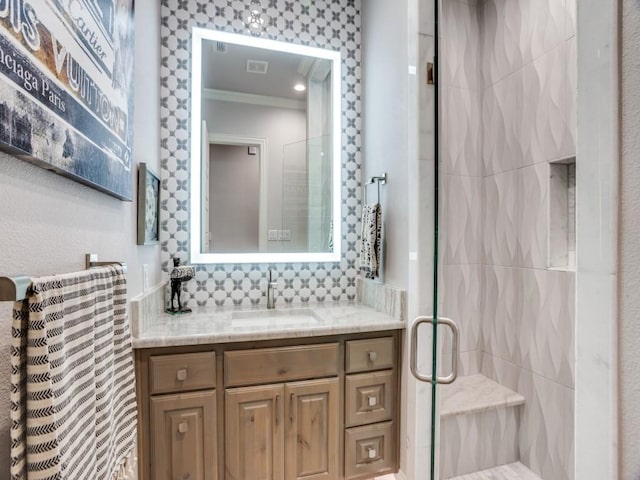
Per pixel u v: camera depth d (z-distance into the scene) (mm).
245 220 2141
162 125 1941
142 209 1412
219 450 1480
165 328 1530
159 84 1910
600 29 474
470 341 2021
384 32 1938
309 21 2193
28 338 489
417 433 1438
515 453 1804
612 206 458
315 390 1596
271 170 2189
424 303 1372
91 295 674
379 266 1934
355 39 2275
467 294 2014
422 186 1395
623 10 454
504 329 1910
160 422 1399
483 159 2039
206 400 1451
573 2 1585
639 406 434
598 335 473
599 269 474
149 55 1631
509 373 1883
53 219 705
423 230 1435
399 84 1758
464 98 2012
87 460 619
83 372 625
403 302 1699
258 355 1520
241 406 1499
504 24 1911
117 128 1008
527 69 1789
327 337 1622
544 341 1712
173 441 1416
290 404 1562
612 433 456
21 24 534
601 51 472
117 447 830
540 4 1720
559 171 1695
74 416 578
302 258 2188
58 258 726
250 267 2084
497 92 1953
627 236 446
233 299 2057
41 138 591
